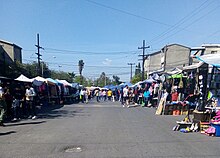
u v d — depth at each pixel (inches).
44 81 746.2
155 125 362.3
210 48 1514.5
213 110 327.9
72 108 669.3
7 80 518.6
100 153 209.3
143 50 1473.9
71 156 200.5
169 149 223.0
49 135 285.4
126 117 460.8
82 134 291.3
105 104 844.0
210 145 238.4
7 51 1416.1
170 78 584.4
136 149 222.4
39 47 1171.9
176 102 508.4
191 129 312.8
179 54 1750.7
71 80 2726.4
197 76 443.8
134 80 2108.8
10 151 215.8
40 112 557.0
